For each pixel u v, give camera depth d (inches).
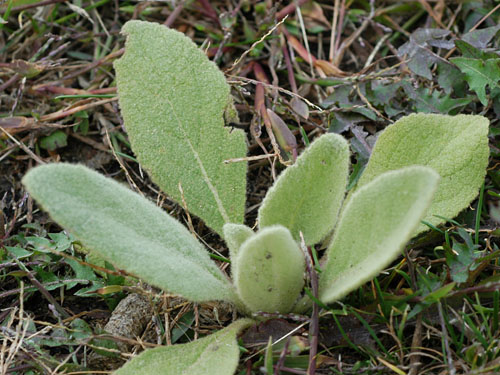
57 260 12.6
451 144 11.9
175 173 12.4
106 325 11.7
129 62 12.5
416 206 9.0
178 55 12.7
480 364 10.3
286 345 10.3
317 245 12.8
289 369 10.4
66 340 11.2
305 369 10.6
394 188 9.5
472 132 11.8
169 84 12.6
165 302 11.7
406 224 9.0
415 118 11.9
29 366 10.9
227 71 14.7
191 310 12.0
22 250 12.4
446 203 11.8
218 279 11.1
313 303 10.6
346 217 10.3
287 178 11.1
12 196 14.2
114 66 12.5
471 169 11.7
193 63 12.7
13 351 11.0
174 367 10.2
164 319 11.9
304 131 14.6
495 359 10.2
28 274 11.7
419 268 11.6
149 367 10.2
